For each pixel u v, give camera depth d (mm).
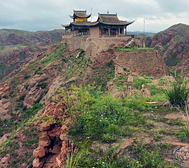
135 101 10234
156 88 16812
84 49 46031
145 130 7441
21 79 52938
